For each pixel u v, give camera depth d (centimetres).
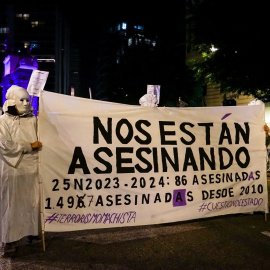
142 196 489
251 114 571
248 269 375
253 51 1052
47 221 439
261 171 569
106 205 469
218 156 543
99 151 470
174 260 399
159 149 506
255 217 580
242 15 1038
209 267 380
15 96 424
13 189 415
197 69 1282
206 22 1127
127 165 483
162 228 522
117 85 3747
